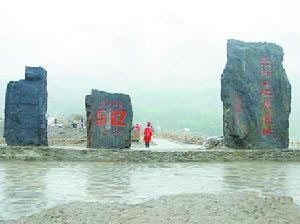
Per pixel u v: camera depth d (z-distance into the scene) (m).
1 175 19.23
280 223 10.17
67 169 21.78
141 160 26.19
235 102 30.02
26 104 27.67
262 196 13.33
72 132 50.75
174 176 19.78
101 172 20.84
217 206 11.57
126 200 13.88
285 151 28.48
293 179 19.23
